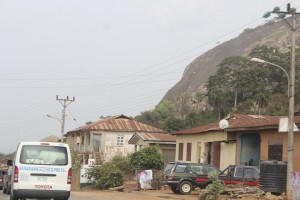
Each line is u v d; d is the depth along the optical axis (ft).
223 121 103.19
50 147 52.75
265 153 93.20
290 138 70.79
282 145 88.33
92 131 190.19
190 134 126.41
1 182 103.19
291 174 67.26
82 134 207.82
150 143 150.00
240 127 97.60
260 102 279.69
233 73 306.35
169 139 154.71
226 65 319.06
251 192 73.00
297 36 398.21
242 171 81.10
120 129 191.31
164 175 93.50
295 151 85.05
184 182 87.51
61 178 52.11
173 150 152.87
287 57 306.96
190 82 472.85
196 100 340.80
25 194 51.06
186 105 344.49
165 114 308.60
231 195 71.31
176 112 338.34
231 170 81.97
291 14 72.33
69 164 52.75
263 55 316.81
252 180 80.38
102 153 184.96
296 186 65.41
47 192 51.49
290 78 72.23
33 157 52.03
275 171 73.61
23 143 52.44
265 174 74.13
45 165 51.93
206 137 116.37
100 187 115.85
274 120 97.09
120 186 111.14
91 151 188.65
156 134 161.27
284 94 284.20
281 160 88.02
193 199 75.46
